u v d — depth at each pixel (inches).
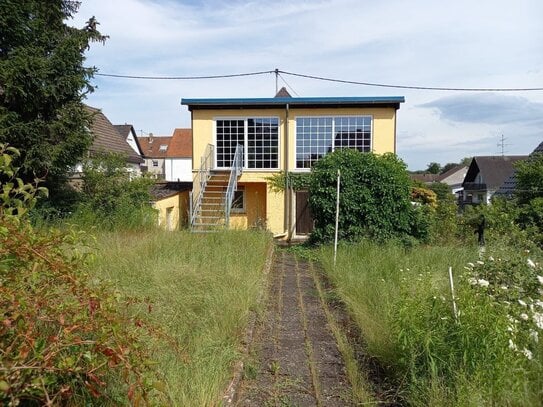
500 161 1894.7
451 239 466.9
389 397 142.9
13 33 400.5
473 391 117.1
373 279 268.1
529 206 462.6
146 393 90.4
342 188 478.6
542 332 136.2
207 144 673.6
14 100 400.8
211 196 658.2
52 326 91.7
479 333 135.0
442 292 181.3
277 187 668.7
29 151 411.2
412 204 493.7
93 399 100.3
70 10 485.7
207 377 133.3
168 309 188.5
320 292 284.7
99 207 487.8
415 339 143.7
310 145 669.9
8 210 96.1
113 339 90.2
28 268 91.4
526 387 114.3
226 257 298.2
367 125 658.8
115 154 565.9
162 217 625.9
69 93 435.8
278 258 445.4
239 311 201.5
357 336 200.7
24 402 88.2
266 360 175.2
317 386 151.0
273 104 660.7
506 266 217.0
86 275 104.5
